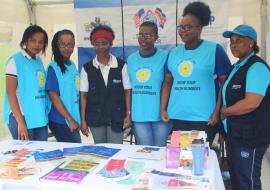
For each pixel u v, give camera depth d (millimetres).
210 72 2293
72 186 1449
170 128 2627
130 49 4207
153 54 2561
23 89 2410
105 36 2564
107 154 1874
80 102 2766
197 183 1439
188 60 2299
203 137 1695
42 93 2543
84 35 4262
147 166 1672
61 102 2611
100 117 2674
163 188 1401
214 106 2334
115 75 2637
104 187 1433
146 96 2561
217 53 2270
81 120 2770
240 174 2092
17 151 2000
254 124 2004
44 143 2188
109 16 4180
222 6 3912
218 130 2367
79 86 2762
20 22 4195
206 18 2271
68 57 2674
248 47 2059
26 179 1544
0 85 3885
